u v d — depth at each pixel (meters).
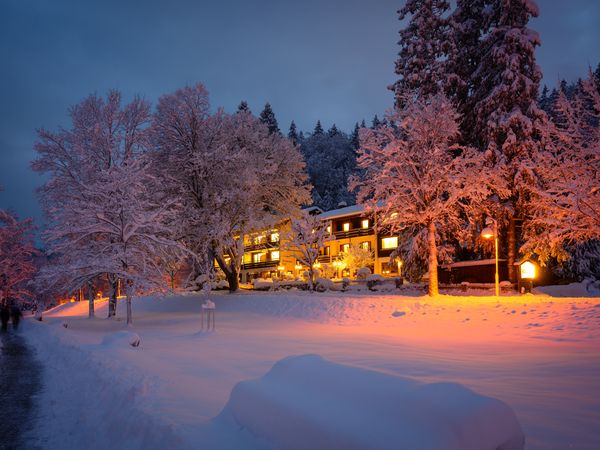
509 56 31.33
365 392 3.86
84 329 24.97
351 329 20.97
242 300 35.16
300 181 45.09
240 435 4.56
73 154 32.34
